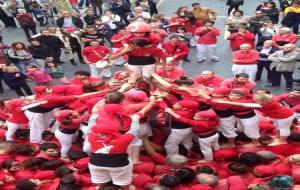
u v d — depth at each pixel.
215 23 20.81
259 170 8.27
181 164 8.66
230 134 9.32
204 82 11.02
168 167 8.71
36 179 8.27
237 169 8.41
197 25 17.89
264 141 9.52
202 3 24.41
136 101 8.58
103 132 7.33
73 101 9.60
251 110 9.20
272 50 14.34
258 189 7.52
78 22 17.88
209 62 16.52
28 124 10.31
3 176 8.38
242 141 9.66
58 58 16.41
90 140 7.52
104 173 7.57
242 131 9.57
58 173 8.38
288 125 9.27
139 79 9.43
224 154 9.03
